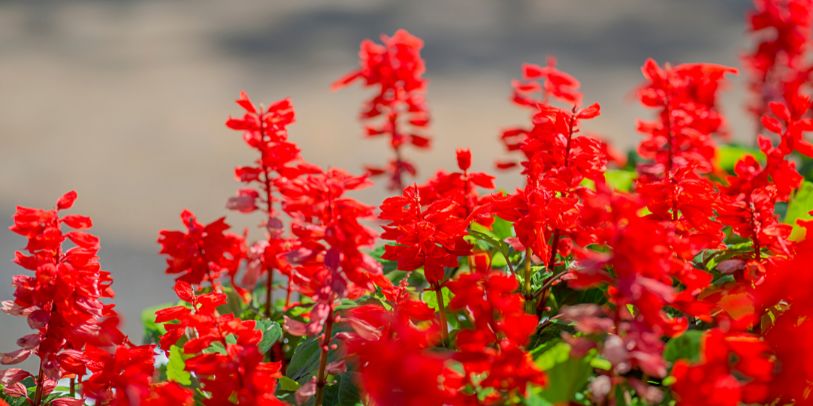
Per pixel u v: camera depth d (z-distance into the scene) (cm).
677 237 147
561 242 156
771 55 186
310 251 145
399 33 180
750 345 138
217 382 144
